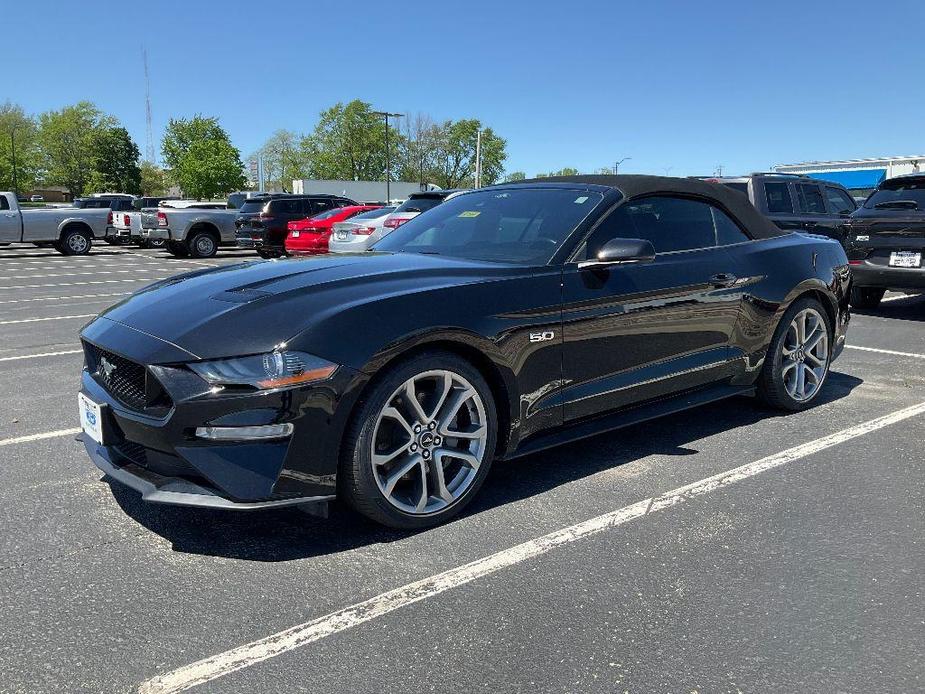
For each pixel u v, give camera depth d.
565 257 3.41
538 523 3.08
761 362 4.37
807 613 2.42
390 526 2.94
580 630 2.32
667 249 3.87
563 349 3.33
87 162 89.44
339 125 84.31
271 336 2.65
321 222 14.53
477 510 3.21
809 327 4.71
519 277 3.24
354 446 2.76
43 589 2.55
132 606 2.45
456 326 2.94
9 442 4.11
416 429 2.94
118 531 3.00
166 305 3.01
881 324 8.21
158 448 2.67
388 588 2.57
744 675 2.10
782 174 9.97
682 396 4.05
